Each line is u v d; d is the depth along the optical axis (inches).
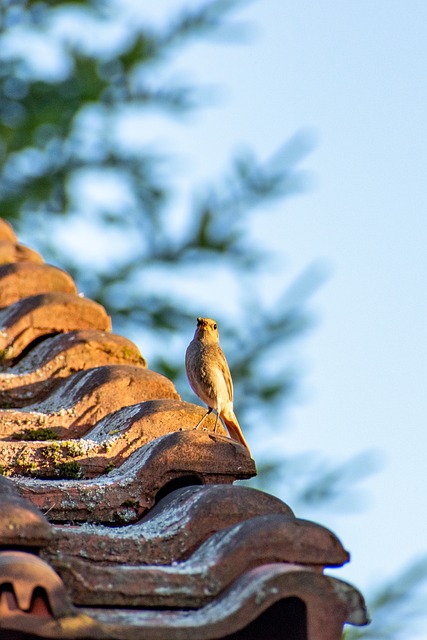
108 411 362.6
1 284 469.1
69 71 949.2
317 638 228.8
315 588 231.1
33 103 935.7
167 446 311.1
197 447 311.6
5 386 390.3
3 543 230.7
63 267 954.7
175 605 241.0
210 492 280.4
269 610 242.1
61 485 302.0
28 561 219.8
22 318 428.8
